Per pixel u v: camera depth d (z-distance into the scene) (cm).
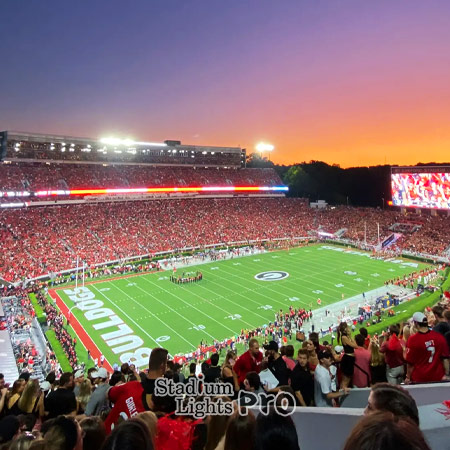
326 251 6272
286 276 4803
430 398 443
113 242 5575
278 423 265
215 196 7906
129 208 6619
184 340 3083
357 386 695
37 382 692
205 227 6762
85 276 4691
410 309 2978
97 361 2744
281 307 3772
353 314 3559
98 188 6391
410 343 593
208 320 3469
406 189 6638
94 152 7038
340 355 825
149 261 5400
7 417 481
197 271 4853
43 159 6431
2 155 6106
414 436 184
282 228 7394
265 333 3120
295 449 257
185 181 7669
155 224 6391
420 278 4469
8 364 2223
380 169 10112
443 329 726
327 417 402
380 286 4384
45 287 4247
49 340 3008
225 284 4484
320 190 11125
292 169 11388
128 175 7138
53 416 570
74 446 307
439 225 6309
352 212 7912
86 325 3350
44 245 4981
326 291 4234
